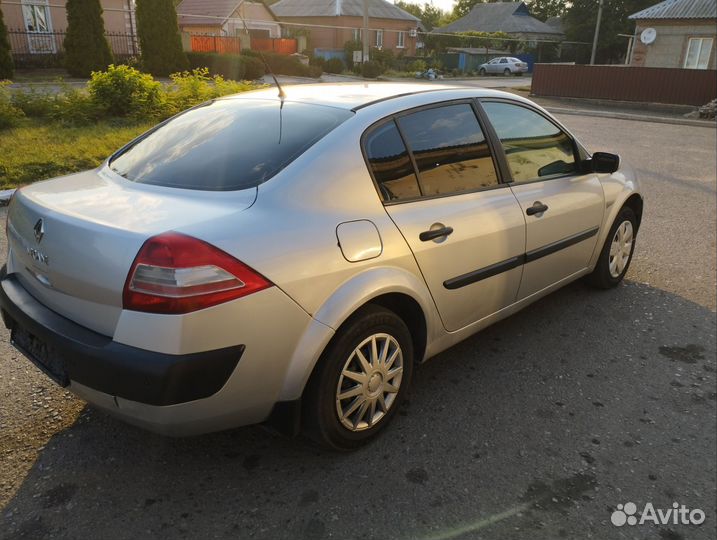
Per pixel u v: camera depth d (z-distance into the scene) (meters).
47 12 23.20
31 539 2.21
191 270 2.06
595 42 43.19
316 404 2.50
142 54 22.50
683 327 4.16
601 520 2.41
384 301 2.79
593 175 4.19
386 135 2.84
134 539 2.23
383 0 48.47
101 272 2.14
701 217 7.15
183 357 2.06
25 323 2.44
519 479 2.62
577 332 4.04
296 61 30.56
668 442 2.92
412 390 3.29
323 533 2.28
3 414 2.92
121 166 2.93
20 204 2.63
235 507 2.40
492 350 3.77
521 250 3.43
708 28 26.00
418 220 2.80
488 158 3.34
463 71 45.22
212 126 3.01
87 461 2.63
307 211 2.43
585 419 3.08
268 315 2.23
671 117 20.58
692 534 2.36
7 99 10.46
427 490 2.53
